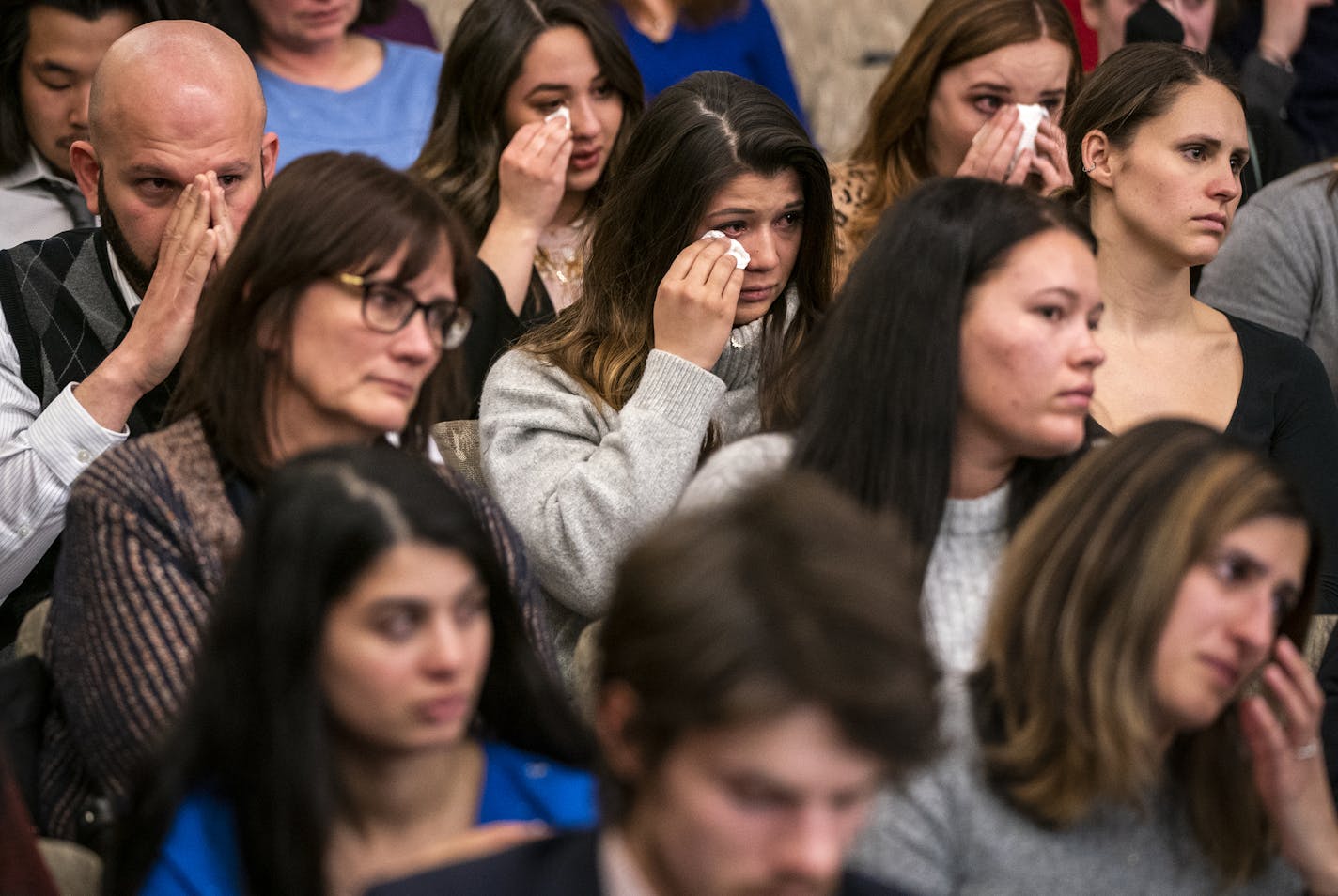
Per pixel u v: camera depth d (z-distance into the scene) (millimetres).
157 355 8891
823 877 4074
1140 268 10117
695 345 8930
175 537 6727
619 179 9609
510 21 12117
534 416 9211
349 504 5535
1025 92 12453
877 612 4055
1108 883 5820
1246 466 5625
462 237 7066
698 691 3994
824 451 6910
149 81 9141
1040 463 7164
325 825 5520
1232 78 10039
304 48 13727
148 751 6250
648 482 8633
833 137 20031
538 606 7113
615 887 4492
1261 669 6047
